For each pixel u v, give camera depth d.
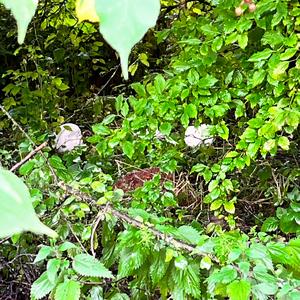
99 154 1.96
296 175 2.10
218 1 1.92
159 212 1.75
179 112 1.82
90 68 4.12
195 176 2.30
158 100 1.83
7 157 1.89
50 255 1.28
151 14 0.26
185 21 2.19
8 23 3.62
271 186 2.20
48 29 3.81
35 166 1.54
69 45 3.81
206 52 1.80
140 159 2.02
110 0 0.26
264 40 1.67
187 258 1.22
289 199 2.11
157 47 3.51
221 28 1.82
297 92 1.66
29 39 3.63
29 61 3.53
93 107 3.07
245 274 1.03
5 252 1.75
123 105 1.91
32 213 0.25
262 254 1.09
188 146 2.23
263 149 1.67
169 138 1.95
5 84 3.72
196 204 2.12
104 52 4.13
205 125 2.09
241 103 1.88
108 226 1.35
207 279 1.07
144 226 1.24
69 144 2.48
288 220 1.97
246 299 0.97
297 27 1.71
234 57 1.95
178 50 2.63
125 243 1.23
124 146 1.80
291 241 1.17
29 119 2.78
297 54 1.81
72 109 3.40
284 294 1.01
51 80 3.08
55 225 1.42
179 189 2.11
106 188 1.54
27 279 1.77
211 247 1.17
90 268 1.12
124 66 0.26
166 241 1.21
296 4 1.76
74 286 1.10
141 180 1.96
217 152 2.27
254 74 1.70
